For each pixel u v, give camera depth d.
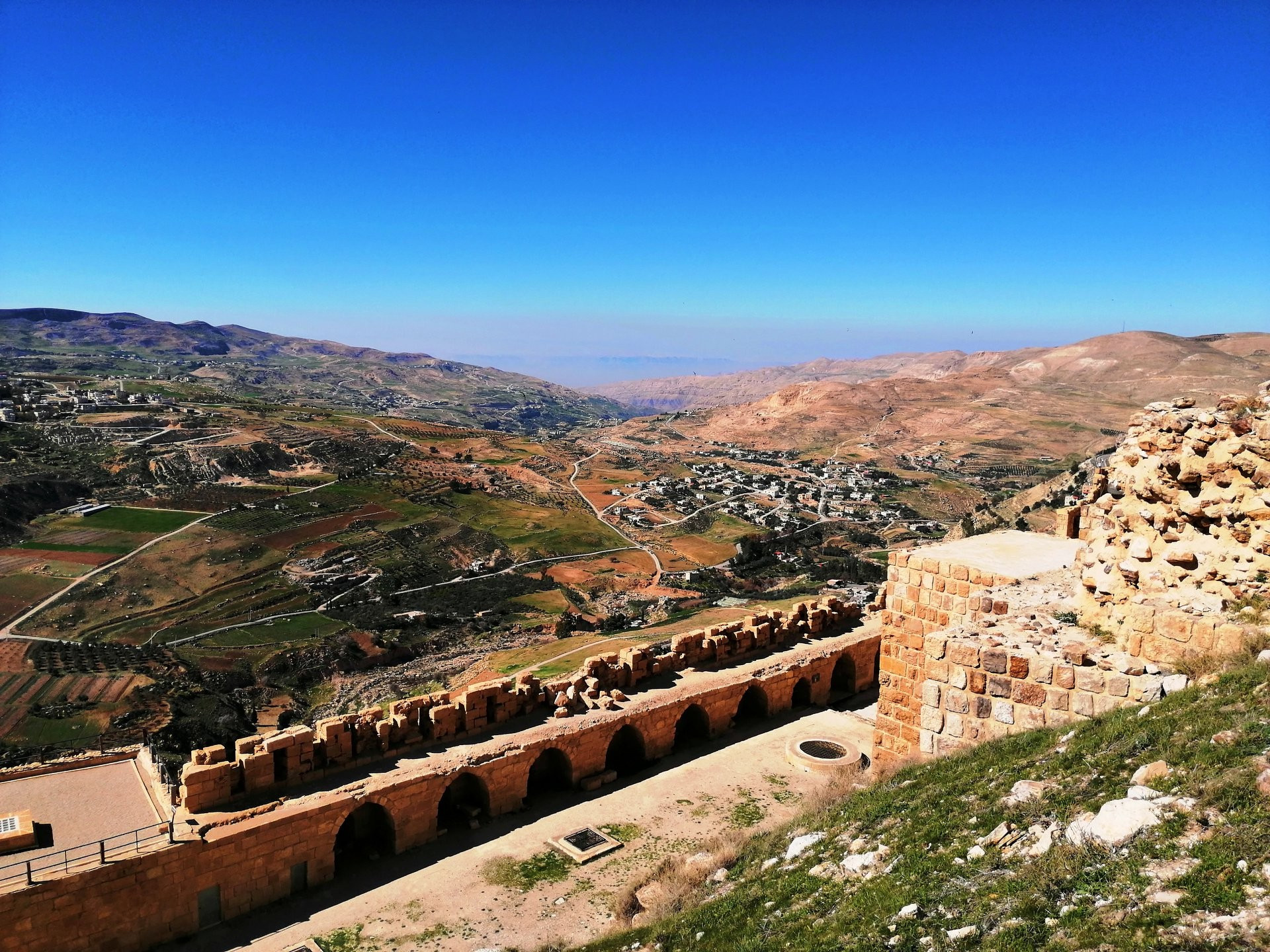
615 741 31.50
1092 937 8.57
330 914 21.06
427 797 24.45
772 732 32.75
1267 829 8.88
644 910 18.95
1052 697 16.05
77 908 18.47
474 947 19.53
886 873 12.71
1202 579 15.29
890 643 23.16
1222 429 15.26
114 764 24.38
